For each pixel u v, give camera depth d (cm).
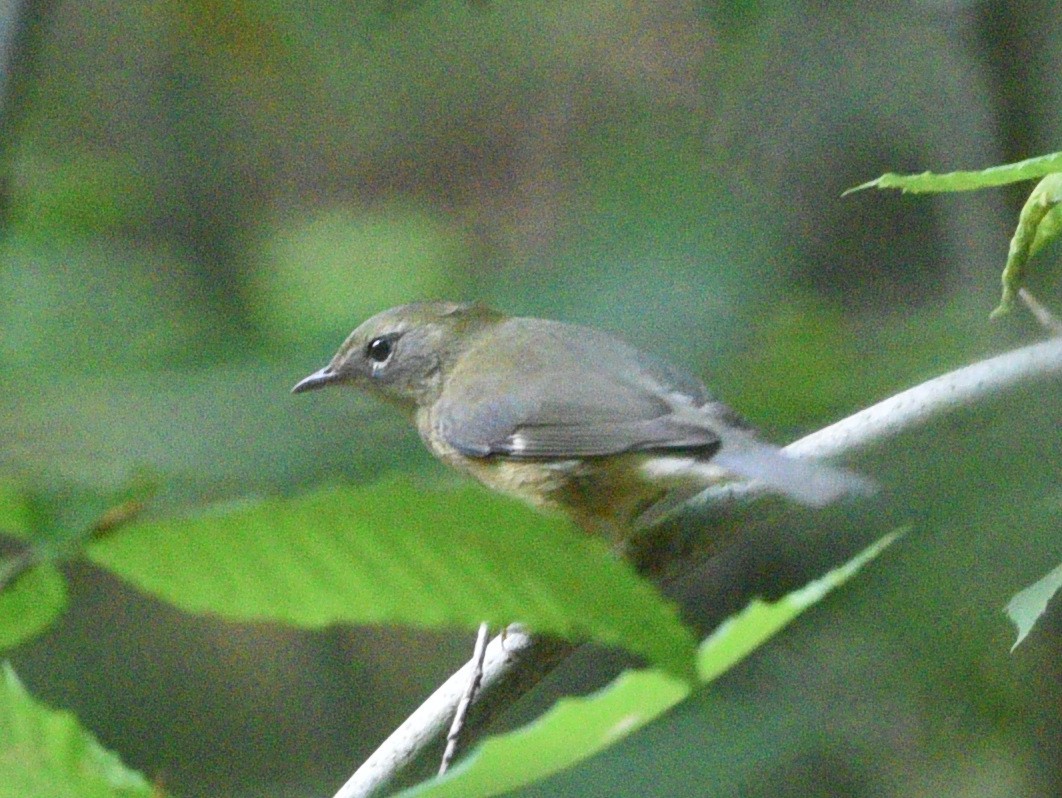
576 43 1770
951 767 1063
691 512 746
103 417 945
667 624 270
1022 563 961
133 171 1778
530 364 953
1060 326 575
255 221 1877
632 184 1498
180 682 1606
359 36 1655
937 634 1045
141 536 268
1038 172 456
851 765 1041
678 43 1722
